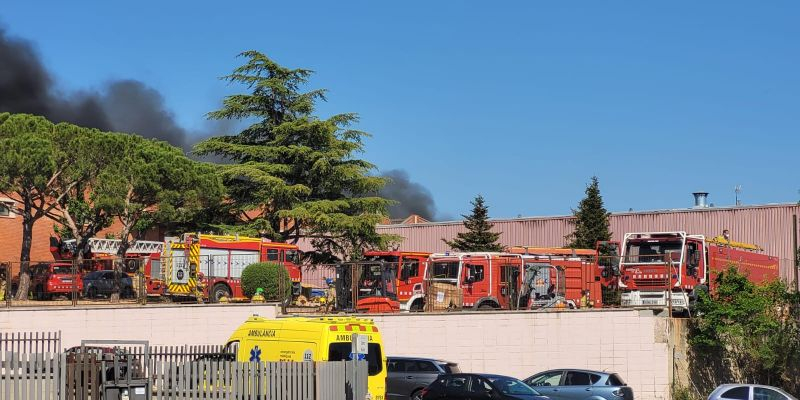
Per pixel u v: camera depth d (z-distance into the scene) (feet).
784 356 121.29
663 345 117.80
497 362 113.91
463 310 117.39
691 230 182.60
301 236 171.32
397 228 210.59
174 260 124.06
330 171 170.60
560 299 124.47
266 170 168.35
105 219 139.13
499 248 194.18
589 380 93.97
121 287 114.73
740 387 93.45
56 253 158.10
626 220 190.08
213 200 143.54
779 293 124.98
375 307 118.52
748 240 176.65
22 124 130.72
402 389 93.25
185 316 109.81
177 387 66.33
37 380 63.98
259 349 77.77
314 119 175.11
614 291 126.62
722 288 123.75
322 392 68.08
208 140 175.22
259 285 121.49
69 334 106.63
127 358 65.36
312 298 126.31
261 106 177.17
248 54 177.06
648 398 116.47
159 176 134.92
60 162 134.00
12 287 112.37
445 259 122.72
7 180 126.21
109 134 135.64
